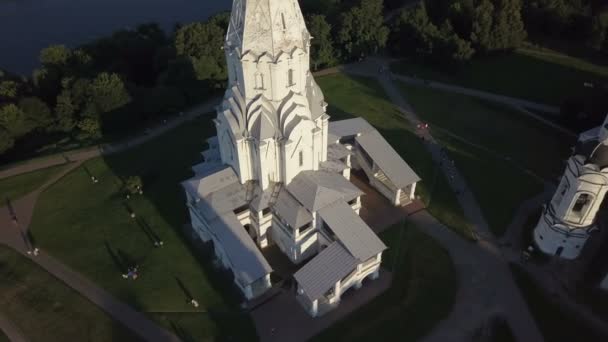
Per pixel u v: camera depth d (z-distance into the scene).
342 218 63.56
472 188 81.62
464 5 128.38
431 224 74.31
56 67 111.50
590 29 123.50
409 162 88.06
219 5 184.12
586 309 61.12
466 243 70.81
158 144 96.19
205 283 65.75
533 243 70.56
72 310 62.91
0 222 77.94
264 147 62.16
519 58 125.94
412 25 122.38
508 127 99.06
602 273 65.50
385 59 127.44
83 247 72.50
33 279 67.50
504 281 64.88
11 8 182.00
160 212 78.38
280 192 67.12
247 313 61.44
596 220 67.12
